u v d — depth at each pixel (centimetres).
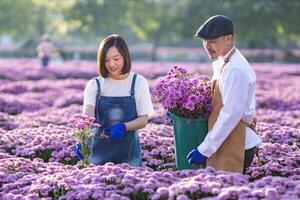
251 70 613
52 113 1337
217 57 618
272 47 7262
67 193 586
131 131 674
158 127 1001
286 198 526
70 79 2750
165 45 8312
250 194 527
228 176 566
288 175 685
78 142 682
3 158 746
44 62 3772
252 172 683
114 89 666
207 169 601
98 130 669
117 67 648
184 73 664
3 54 7031
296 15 5666
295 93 1828
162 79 655
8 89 2067
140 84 666
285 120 1157
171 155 788
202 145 606
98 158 677
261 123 1009
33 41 7169
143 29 7125
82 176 617
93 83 672
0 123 1151
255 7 5662
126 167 638
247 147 627
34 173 680
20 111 1515
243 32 5822
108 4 6756
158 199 553
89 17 6831
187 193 552
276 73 3048
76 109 1391
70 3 7019
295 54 6081
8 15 7019
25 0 7162
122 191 571
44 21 7912
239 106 591
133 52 6619
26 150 810
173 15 6519
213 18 610
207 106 629
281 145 796
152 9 6794
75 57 5884
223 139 601
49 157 820
